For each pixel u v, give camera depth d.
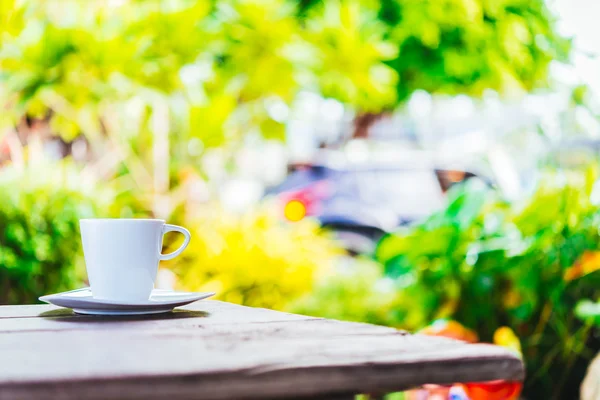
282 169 6.11
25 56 3.38
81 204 2.83
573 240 2.43
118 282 1.04
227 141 4.18
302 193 6.58
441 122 6.75
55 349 0.75
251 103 4.15
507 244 2.44
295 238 3.71
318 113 4.67
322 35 3.92
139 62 3.51
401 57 4.55
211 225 3.56
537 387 2.54
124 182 4.06
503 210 2.56
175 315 1.07
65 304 1.01
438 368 0.71
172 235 3.52
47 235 2.66
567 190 2.44
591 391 2.12
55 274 2.69
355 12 3.95
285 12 3.80
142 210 3.83
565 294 2.49
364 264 3.09
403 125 7.09
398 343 0.80
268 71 3.76
